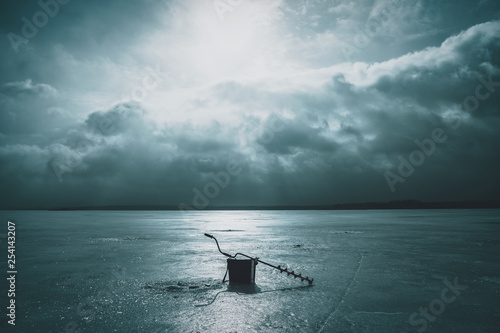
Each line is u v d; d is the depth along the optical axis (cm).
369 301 691
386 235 2362
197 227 3650
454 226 3519
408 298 713
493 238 2095
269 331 529
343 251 1466
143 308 647
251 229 3206
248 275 849
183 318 589
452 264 1125
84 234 2558
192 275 954
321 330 533
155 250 1535
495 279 894
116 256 1342
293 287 810
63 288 809
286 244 1775
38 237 2278
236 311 626
